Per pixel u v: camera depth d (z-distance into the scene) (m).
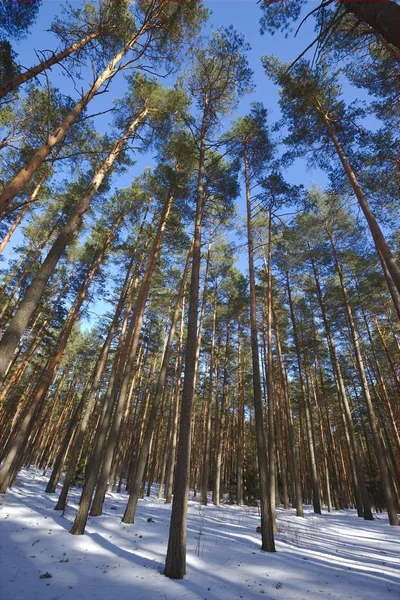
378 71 9.39
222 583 5.11
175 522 5.68
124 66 8.67
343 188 11.18
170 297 21.89
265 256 17.45
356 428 27.86
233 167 11.05
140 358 22.38
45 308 19.36
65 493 10.34
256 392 8.73
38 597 4.12
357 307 18.05
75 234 17.83
